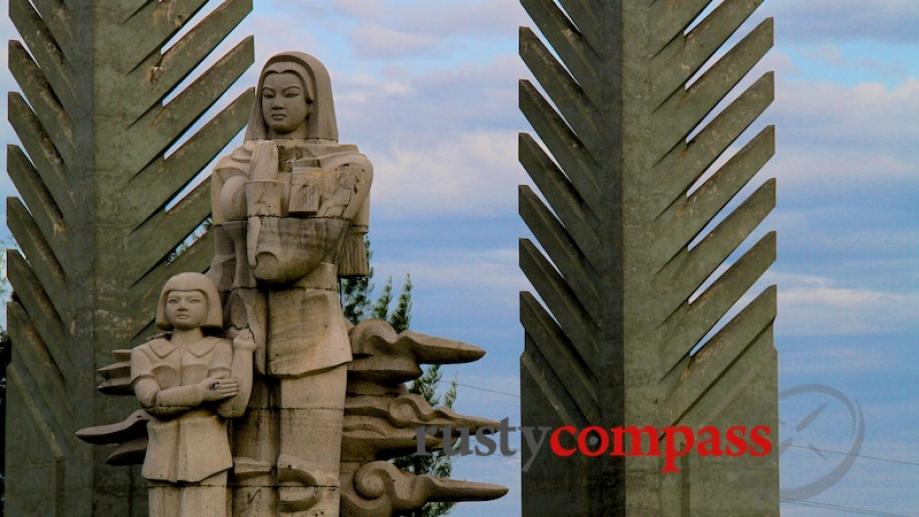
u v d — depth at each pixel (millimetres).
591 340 24000
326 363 19594
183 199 24500
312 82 20125
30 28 24812
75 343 24078
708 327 24047
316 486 19500
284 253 19375
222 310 19781
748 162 24297
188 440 19250
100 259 23984
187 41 24531
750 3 24359
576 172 24219
